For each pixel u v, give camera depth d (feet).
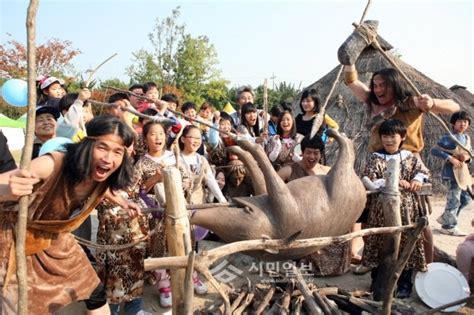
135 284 11.14
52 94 17.79
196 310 12.21
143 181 11.76
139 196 11.63
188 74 95.50
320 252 15.15
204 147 18.72
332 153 34.09
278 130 17.75
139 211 9.51
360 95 13.61
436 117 12.15
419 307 12.80
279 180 8.29
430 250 13.52
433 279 12.91
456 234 21.66
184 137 13.47
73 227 7.94
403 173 12.67
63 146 7.47
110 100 16.02
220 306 11.99
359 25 10.05
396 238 10.64
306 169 13.89
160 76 87.61
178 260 6.88
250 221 8.05
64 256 8.34
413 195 12.57
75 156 7.02
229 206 8.49
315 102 18.78
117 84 80.74
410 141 13.35
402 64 37.45
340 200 8.55
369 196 12.37
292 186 8.64
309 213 8.23
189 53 94.58
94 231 19.63
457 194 21.77
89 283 8.87
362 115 35.35
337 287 13.19
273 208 8.19
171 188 7.34
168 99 20.95
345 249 15.24
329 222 8.39
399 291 13.37
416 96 11.86
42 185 7.10
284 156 16.97
